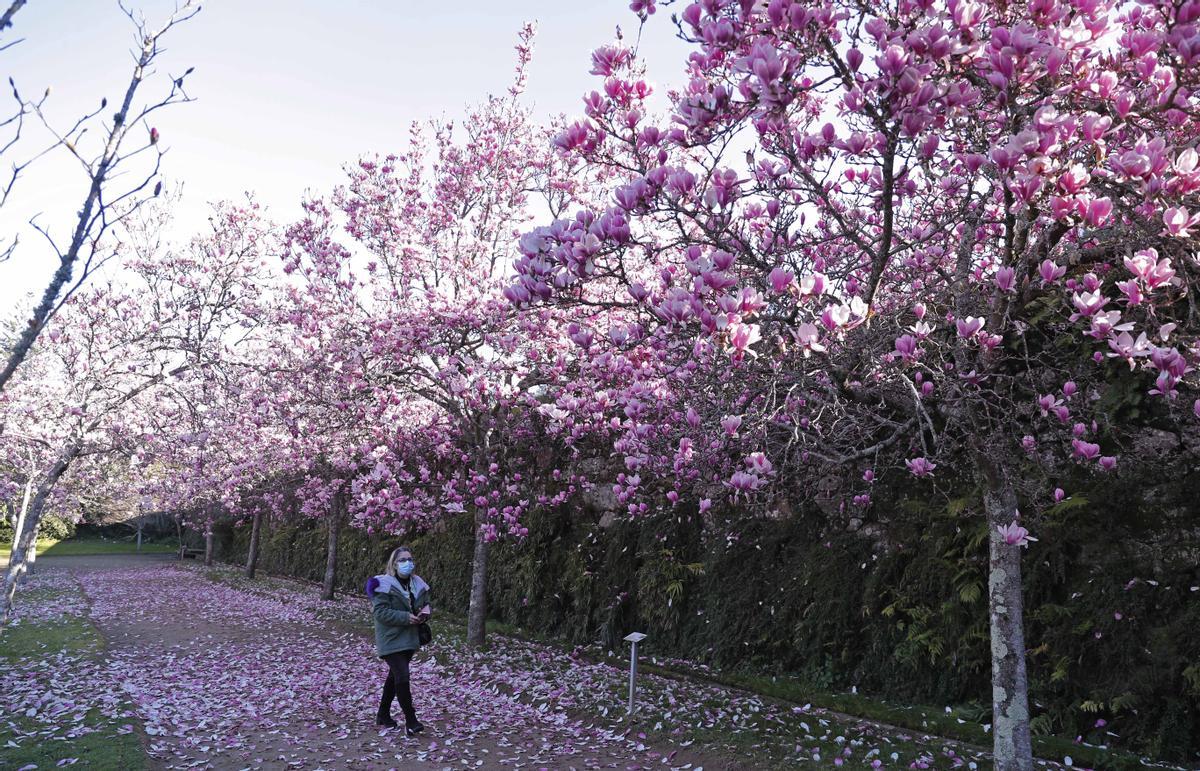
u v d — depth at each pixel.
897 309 5.21
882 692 7.22
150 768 4.87
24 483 16.50
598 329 8.34
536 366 9.19
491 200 11.05
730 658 8.60
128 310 12.39
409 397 11.03
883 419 4.41
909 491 7.57
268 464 14.52
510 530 9.88
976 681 6.57
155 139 2.35
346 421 10.20
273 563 24.73
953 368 4.50
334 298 10.25
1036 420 5.81
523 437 10.86
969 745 5.66
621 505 10.76
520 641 10.84
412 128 11.23
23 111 2.17
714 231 3.94
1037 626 6.24
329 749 5.61
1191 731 5.22
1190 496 5.63
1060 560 6.13
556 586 11.48
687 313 3.39
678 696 7.16
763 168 4.55
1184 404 4.96
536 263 3.70
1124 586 5.73
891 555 7.49
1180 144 4.00
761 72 2.99
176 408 13.62
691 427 4.71
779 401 4.70
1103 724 5.62
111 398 12.23
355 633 11.62
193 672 8.57
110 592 18.38
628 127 3.95
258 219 12.66
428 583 14.68
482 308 9.07
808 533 8.46
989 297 4.68
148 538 40.25
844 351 4.25
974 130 4.36
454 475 10.98
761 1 3.10
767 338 4.06
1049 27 3.32
